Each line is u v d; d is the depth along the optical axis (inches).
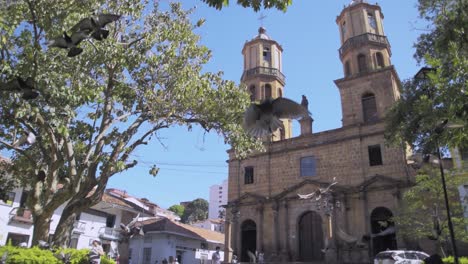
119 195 1798.7
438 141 556.4
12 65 477.4
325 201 1149.1
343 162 1259.8
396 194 1117.7
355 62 1395.2
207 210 3538.4
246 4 292.4
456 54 476.1
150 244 1541.6
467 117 472.4
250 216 1387.8
